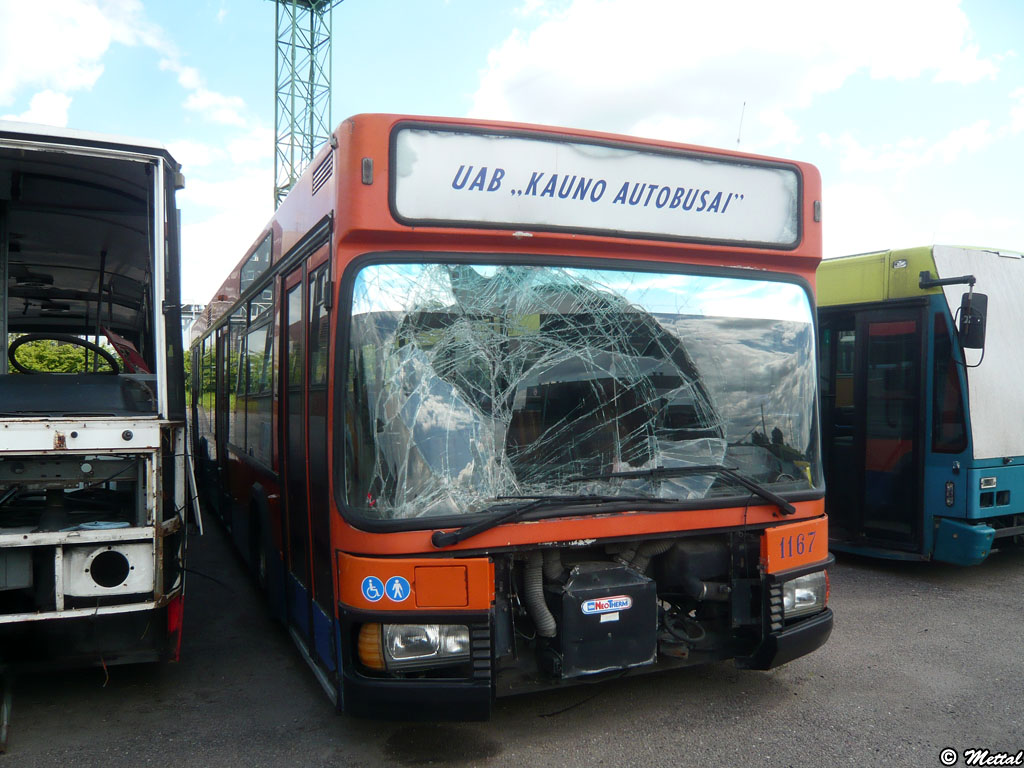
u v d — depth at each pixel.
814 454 4.34
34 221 5.57
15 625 4.18
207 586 7.17
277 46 26.48
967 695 4.52
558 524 3.61
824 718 4.20
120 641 4.31
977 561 6.79
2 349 5.40
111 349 8.54
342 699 3.63
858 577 7.38
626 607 3.65
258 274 6.12
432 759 3.78
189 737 4.08
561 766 3.69
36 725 4.26
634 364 3.90
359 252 3.57
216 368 9.27
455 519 3.48
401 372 3.55
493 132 3.69
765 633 4.01
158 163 4.23
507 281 3.71
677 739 3.95
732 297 4.17
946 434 6.98
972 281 6.42
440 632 3.47
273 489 5.34
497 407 3.64
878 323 7.47
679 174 4.04
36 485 3.93
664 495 3.86
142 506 4.04
